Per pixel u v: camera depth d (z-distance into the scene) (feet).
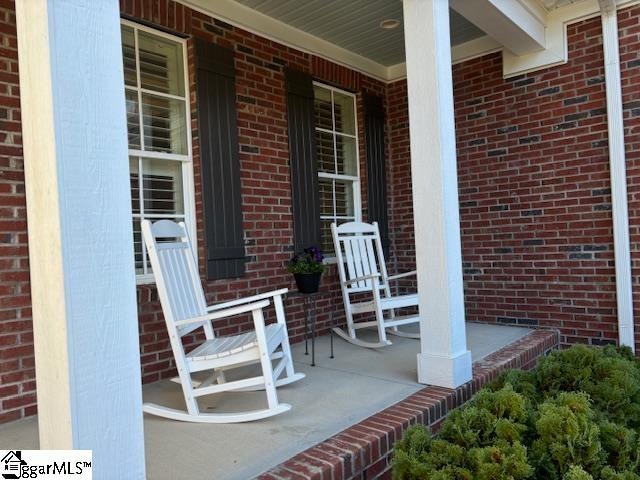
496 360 10.24
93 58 3.81
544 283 13.44
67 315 3.57
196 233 11.09
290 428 7.01
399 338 13.02
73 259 3.61
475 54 14.58
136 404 3.94
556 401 5.62
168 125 10.84
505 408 5.62
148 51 10.50
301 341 13.14
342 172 15.56
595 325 12.61
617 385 6.49
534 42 12.73
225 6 11.57
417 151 8.75
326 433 6.79
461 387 8.57
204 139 10.97
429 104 8.58
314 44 13.93
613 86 12.05
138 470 3.92
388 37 14.10
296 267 11.14
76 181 3.66
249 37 12.21
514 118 13.91
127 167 4.00
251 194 12.10
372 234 15.57
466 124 14.83
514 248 13.97
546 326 13.42
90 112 3.76
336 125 15.43
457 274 8.81
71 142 3.64
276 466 5.82
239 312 7.40
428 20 8.57
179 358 7.50
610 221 12.34
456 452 5.18
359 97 15.83
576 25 12.76
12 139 8.13
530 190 13.66
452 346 8.57
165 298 7.68
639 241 11.84
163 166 10.78
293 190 13.08
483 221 14.55
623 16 11.97
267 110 12.59
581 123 12.77
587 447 4.93
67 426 3.57
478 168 14.61
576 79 12.82
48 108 3.57
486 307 14.53
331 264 14.39
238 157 11.72
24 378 8.09
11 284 8.01
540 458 5.00
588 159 12.67
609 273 12.38
